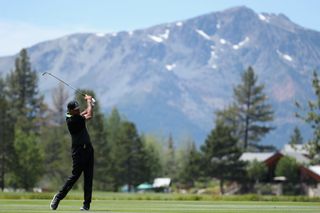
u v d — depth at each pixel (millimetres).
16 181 171750
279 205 40719
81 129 29844
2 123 174250
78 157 29766
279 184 196125
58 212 26797
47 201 38562
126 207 33406
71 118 29750
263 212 29078
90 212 27234
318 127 127875
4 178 174000
